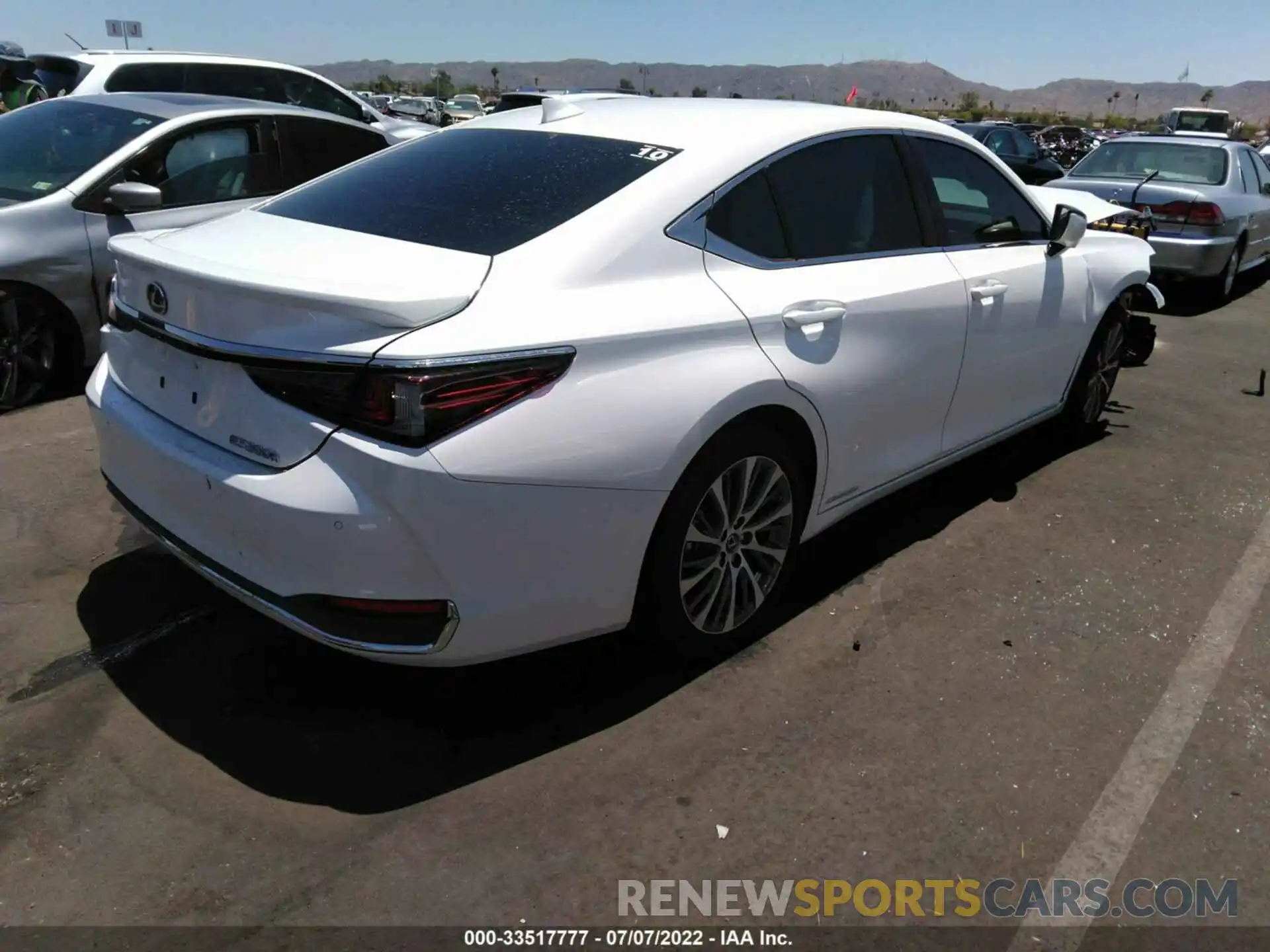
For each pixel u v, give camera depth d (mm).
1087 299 4492
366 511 2197
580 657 3045
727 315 2734
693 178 2832
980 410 3988
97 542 3631
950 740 2740
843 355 3094
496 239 2594
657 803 2453
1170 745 2760
